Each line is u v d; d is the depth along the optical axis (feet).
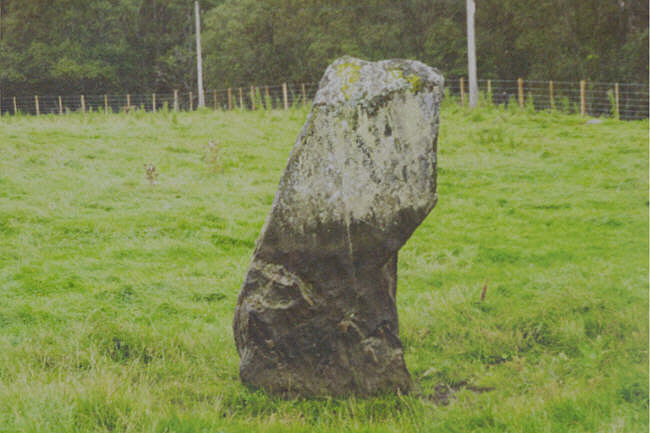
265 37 166.30
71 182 44.52
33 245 32.09
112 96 190.60
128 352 19.17
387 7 152.66
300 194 16.12
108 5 188.14
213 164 50.42
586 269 26.78
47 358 18.19
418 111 16.14
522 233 35.17
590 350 18.37
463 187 46.55
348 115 15.98
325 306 16.37
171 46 194.39
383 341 16.70
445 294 24.16
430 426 15.05
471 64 86.02
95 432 13.96
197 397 16.58
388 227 16.16
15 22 181.88
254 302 16.56
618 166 49.44
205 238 33.83
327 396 16.57
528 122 72.90
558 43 134.62
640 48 124.26
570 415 14.85
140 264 29.73
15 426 13.85
